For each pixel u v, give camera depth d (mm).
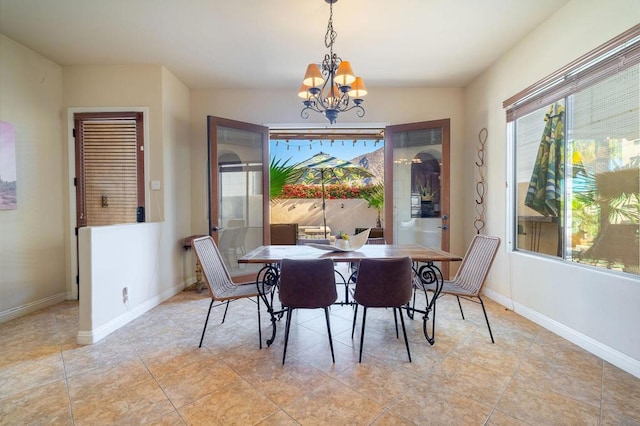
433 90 4086
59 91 3391
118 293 2688
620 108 1999
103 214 3486
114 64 3396
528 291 2846
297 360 2096
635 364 1860
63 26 2674
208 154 3600
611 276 2014
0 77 2809
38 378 1889
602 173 2141
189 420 1518
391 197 4105
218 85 3996
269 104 4129
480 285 2402
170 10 2447
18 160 2975
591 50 2115
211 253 2635
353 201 7453
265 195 4141
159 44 2988
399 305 2102
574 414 1540
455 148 4066
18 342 2387
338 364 2037
